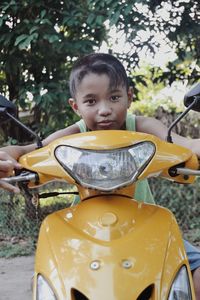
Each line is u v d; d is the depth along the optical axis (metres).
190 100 1.94
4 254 5.29
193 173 1.76
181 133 6.40
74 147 1.67
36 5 5.66
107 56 2.05
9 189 1.74
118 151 1.65
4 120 1.95
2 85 6.49
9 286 4.26
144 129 2.20
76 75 2.01
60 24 5.79
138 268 1.46
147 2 5.24
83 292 1.41
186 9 5.49
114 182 1.64
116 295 1.39
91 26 5.44
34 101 5.76
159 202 5.92
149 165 1.68
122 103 2.00
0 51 5.98
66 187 4.82
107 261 1.48
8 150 1.95
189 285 1.54
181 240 1.65
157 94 9.86
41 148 1.83
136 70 6.32
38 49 5.96
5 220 5.79
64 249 1.57
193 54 6.13
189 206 5.92
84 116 2.01
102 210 1.70
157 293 1.42
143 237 1.58
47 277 1.51
